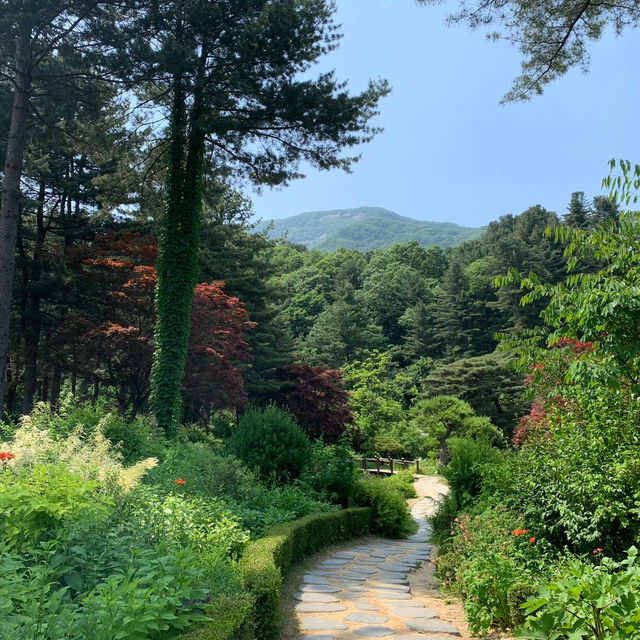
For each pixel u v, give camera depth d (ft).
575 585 10.40
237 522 22.77
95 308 70.64
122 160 58.75
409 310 200.95
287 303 210.79
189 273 48.67
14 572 10.38
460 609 19.79
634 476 17.85
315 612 18.15
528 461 22.79
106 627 8.77
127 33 47.03
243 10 49.37
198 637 9.84
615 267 18.16
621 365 17.40
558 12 32.91
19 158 49.32
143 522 15.21
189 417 89.40
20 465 17.70
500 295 168.35
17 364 82.28
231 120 47.75
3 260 47.91
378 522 41.65
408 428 118.52
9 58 51.29
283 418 40.14
